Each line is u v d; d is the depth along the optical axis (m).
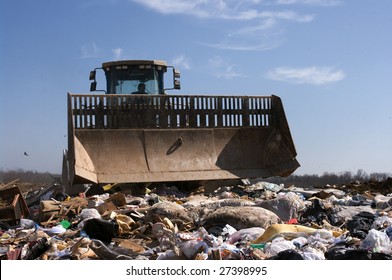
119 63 20.36
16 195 14.76
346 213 13.76
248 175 19.02
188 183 18.97
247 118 19.55
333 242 10.45
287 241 10.28
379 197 16.52
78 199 15.02
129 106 18.61
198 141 19.05
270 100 19.81
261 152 19.48
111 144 18.30
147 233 11.98
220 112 19.34
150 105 18.78
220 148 19.20
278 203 13.80
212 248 9.89
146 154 18.52
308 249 9.66
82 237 11.14
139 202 15.78
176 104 19.00
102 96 18.38
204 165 18.84
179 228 12.48
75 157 17.31
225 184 19.03
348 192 19.38
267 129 19.70
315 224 12.71
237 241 11.21
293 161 19.02
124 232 12.00
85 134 18.16
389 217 13.23
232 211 12.41
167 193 18.08
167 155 18.67
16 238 12.15
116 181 17.86
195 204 14.84
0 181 35.50
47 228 13.16
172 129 18.94
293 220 13.23
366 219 12.59
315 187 20.62
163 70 20.80
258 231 11.50
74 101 18.12
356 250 9.27
